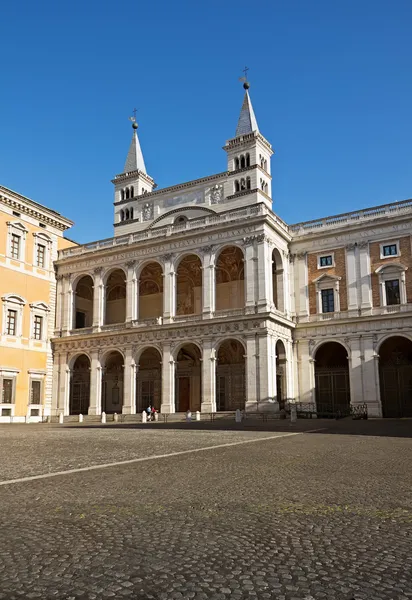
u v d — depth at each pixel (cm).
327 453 1869
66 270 6775
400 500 1020
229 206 6644
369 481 1242
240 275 6456
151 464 1576
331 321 5722
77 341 6488
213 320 5606
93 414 6169
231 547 702
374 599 527
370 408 5369
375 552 680
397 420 4800
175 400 6325
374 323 5519
